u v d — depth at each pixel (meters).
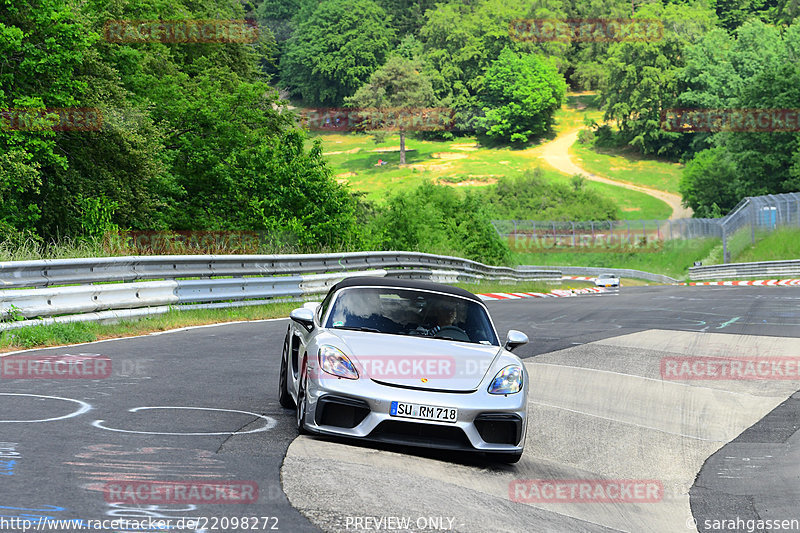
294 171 72.44
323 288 50.22
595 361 31.14
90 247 42.94
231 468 12.42
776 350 35.28
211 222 73.00
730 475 16.89
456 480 13.73
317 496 11.39
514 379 15.55
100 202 61.69
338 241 71.75
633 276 176.38
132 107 67.81
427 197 114.19
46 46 57.91
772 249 148.75
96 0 74.94
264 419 16.67
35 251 38.09
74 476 11.29
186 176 77.62
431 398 14.62
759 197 156.00
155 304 34.94
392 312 17.11
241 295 41.94
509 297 75.62
